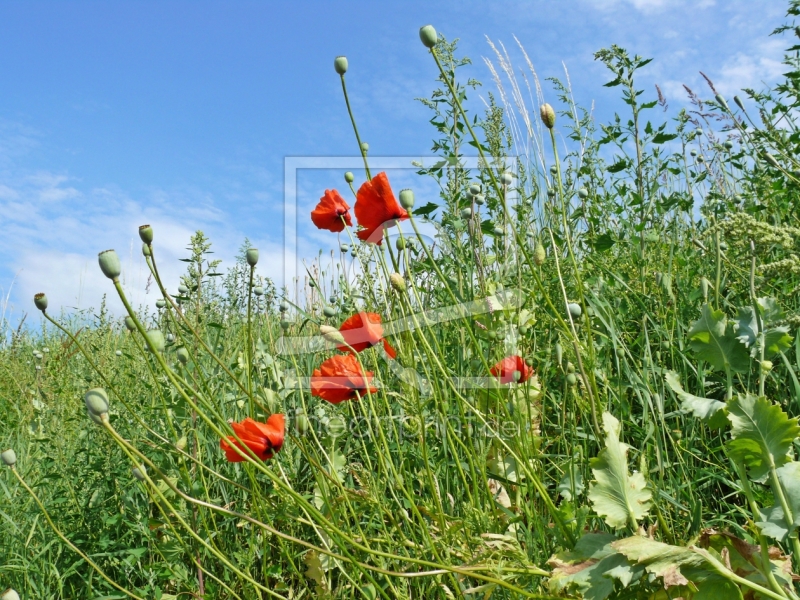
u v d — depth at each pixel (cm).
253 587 236
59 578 259
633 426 262
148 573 261
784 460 158
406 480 255
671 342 289
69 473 316
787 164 421
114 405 353
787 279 313
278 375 302
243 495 283
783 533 153
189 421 283
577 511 192
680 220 507
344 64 233
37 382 485
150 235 223
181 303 321
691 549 152
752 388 280
